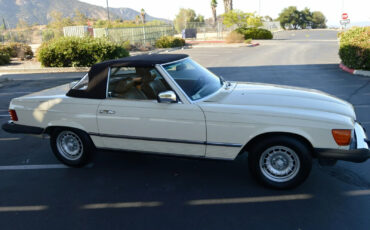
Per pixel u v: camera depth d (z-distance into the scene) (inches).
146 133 164.6
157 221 135.8
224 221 134.0
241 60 717.9
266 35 1439.5
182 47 1125.7
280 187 155.3
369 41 472.4
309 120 143.2
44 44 807.1
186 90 159.9
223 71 564.4
